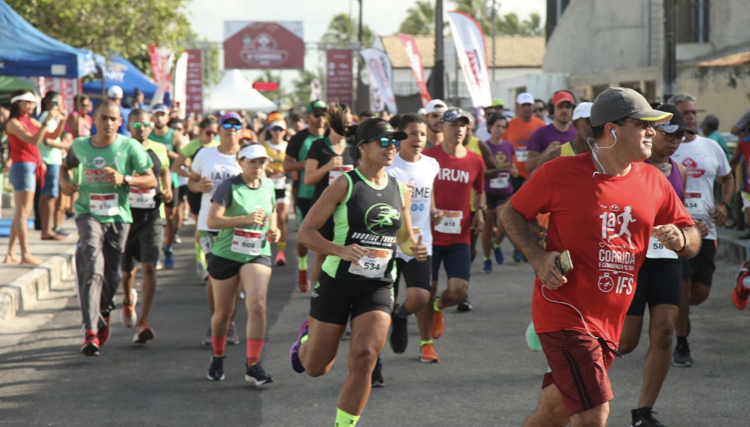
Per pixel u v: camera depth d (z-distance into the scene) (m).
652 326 7.36
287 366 9.56
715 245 9.40
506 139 18.44
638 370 9.25
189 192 15.06
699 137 9.73
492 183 16.34
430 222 9.80
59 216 18.81
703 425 7.38
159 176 10.94
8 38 16.73
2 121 21.08
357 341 6.52
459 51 25.16
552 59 45.69
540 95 41.44
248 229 8.88
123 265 10.77
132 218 10.52
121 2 28.05
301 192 13.82
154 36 29.64
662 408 7.87
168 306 13.13
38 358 9.93
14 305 12.23
